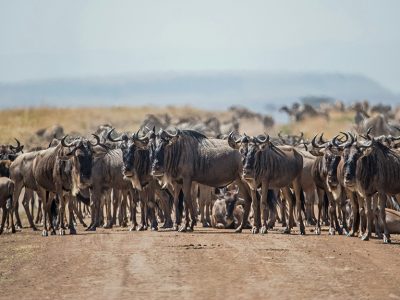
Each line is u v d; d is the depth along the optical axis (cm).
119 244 7800
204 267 6297
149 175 9656
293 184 9294
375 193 8494
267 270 6153
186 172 9419
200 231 9381
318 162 9050
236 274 5981
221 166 9438
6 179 9400
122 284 5666
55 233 9138
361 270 6181
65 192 9100
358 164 8044
